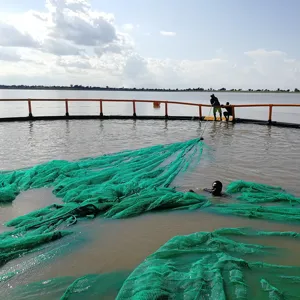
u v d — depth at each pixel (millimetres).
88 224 4695
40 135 13195
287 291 3020
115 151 10016
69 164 7340
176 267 3355
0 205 5445
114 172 6992
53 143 11352
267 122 17438
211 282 3006
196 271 3158
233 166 8117
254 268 3381
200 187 6414
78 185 6141
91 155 9375
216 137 13016
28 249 3920
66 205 5113
